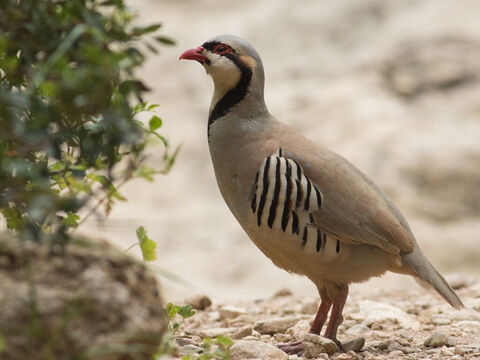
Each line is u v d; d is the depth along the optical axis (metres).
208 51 11.17
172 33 36.97
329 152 10.62
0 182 6.81
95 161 7.34
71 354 6.03
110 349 6.06
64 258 6.28
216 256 27.19
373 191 10.59
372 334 11.12
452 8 35.28
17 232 6.91
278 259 10.81
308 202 10.12
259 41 35.88
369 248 10.41
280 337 10.79
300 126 31.06
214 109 11.18
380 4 36.09
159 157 32.09
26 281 6.13
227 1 39.00
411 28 34.50
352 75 33.47
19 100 6.45
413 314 12.66
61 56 6.80
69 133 6.97
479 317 12.12
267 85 33.75
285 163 10.22
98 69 6.59
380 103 31.75
